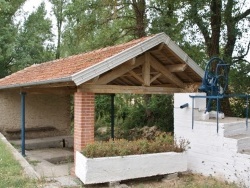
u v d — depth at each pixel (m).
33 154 12.32
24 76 13.55
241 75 14.84
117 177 7.57
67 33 20.28
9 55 25.64
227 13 14.04
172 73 10.56
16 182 6.82
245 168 7.50
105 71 8.16
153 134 14.78
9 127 15.94
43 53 29.91
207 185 7.46
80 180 7.75
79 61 10.06
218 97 8.36
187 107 9.04
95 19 18.94
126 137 15.48
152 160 7.99
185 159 8.45
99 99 22.06
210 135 8.40
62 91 10.91
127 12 19.67
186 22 14.72
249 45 14.98
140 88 9.71
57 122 17.00
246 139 8.01
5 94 15.84
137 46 8.73
